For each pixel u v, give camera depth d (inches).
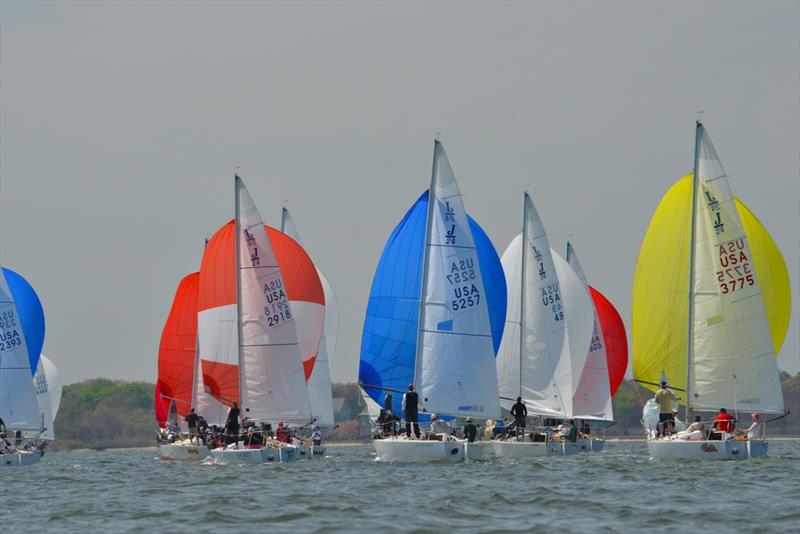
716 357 6771.7
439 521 4564.5
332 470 6943.9
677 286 7495.1
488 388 6904.5
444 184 6943.9
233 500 5324.8
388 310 7337.6
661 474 6200.8
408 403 6830.7
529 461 7342.5
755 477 5935.0
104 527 4665.4
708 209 6781.5
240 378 7578.7
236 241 7593.5
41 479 7234.3
